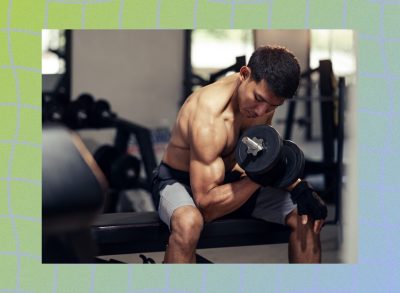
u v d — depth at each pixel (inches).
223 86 95.1
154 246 99.7
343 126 142.7
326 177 190.2
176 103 242.2
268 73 86.0
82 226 58.1
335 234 151.6
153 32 235.5
